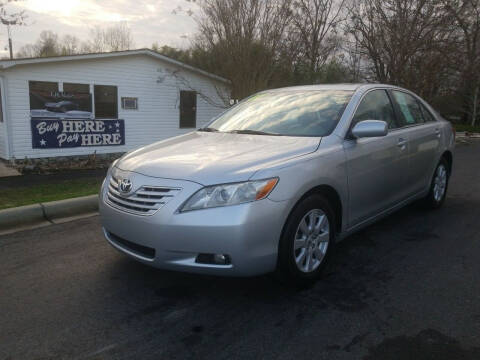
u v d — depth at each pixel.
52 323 2.85
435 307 3.00
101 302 3.14
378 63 16.98
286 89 4.68
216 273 2.83
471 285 3.36
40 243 4.44
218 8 15.13
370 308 3.00
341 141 3.55
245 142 3.54
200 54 17.80
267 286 3.35
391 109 4.48
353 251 4.09
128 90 13.91
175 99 15.19
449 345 2.55
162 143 3.92
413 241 4.37
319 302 3.09
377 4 15.91
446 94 18.70
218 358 2.45
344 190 3.49
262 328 2.76
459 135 24.50
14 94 11.60
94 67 12.97
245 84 15.19
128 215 3.02
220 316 2.92
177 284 3.42
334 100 4.01
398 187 4.39
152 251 2.97
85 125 13.06
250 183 2.82
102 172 10.58
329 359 2.43
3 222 5.07
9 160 11.83
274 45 15.22
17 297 3.22
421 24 15.09
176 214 2.80
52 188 7.56
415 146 4.61
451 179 7.99
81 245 4.36
